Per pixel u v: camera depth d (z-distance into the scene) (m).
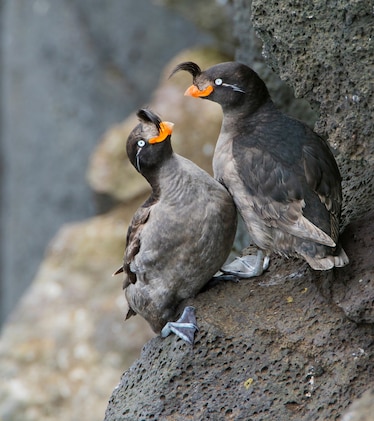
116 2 25.45
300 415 9.31
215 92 10.25
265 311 9.99
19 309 21.44
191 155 19.53
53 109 26.16
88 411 19.17
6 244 27.91
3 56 27.58
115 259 21.50
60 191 26.25
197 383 9.80
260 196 9.55
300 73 9.67
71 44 25.89
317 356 9.52
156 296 10.20
